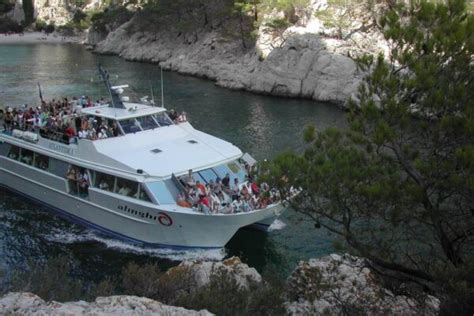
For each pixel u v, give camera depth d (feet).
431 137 40.40
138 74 304.30
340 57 218.38
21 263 80.18
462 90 37.81
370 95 41.68
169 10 371.15
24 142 105.70
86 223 94.02
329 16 240.94
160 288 54.08
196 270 60.18
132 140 93.20
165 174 84.69
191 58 311.88
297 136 157.17
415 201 39.42
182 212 79.92
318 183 42.16
